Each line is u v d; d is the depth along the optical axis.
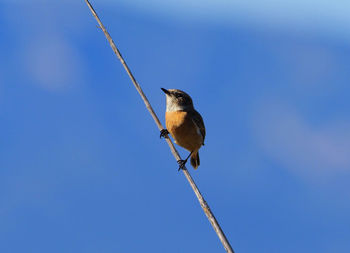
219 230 7.78
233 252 7.51
